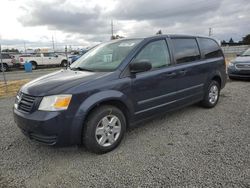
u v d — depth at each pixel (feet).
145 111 13.78
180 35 16.83
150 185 9.21
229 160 10.88
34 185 9.46
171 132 14.56
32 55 81.15
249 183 9.12
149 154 11.77
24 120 11.10
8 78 49.32
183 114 18.01
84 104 11.05
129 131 14.88
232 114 17.78
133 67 12.63
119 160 11.29
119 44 14.75
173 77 15.15
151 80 13.76
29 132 11.24
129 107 12.84
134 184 9.32
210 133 14.23
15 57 76.64
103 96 11.57
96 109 11.64
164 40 15.39
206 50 18.84
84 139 11.51
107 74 12.24
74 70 14.08
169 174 9.91
